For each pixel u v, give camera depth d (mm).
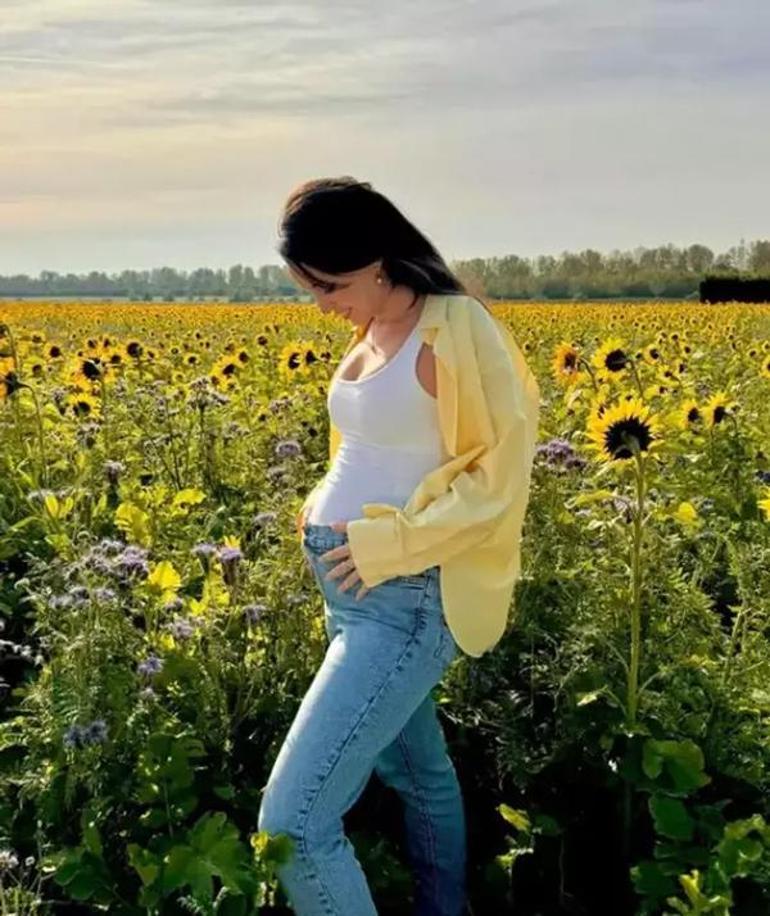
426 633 2695
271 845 2570
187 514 5105
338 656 2695
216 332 20984
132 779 3049
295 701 3439
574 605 3566
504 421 2654
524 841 3219
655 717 3234
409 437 2725
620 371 6031
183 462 6219
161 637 3404
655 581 3551
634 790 3309
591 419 3367
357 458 2811
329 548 2781
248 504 5465
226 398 6531
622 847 3273
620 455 3355
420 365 2697
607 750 3221
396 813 3467
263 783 3369
